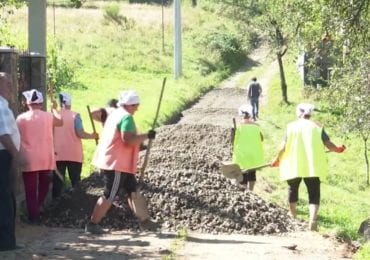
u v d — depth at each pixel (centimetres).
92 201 1335
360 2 1633
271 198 1973
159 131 2844
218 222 1315
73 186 1443
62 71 4438
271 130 3959
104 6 8025
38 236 1146
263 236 1288
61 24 7000
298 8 1877
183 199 1354
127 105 1166
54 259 964
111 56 6119
